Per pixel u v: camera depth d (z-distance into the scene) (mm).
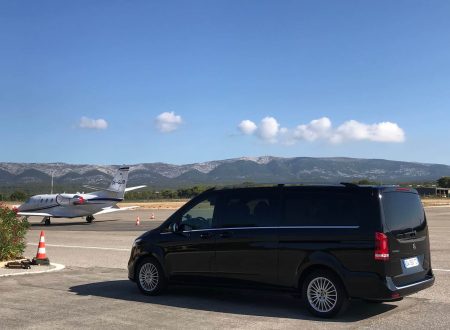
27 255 12727
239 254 6430
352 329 5273
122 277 8891
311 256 5902
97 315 5980
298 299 6879
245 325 5477
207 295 7191
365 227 5672
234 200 6684
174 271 6969
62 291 7527
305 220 6074
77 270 9781
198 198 7004
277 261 6145
